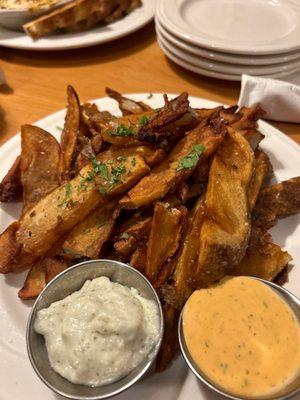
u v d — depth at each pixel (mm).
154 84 290
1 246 171
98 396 133
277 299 148
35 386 144
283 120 253
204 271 150
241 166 171
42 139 198
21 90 284
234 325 142
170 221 158
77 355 138
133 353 143
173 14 286
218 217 155
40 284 167
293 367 132
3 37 312
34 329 150
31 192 188
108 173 171
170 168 170
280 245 183
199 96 281
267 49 257
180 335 144
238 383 131
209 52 267
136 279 159
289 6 304
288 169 206
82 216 170
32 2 319
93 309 145
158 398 143
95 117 202
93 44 306
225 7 309
